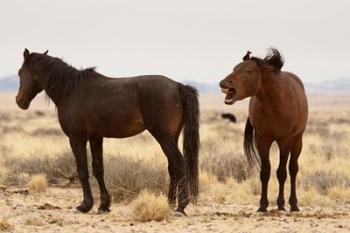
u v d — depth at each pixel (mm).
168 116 14508
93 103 15117
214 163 24062
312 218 14594
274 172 23281
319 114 133625
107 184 18391
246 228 13000
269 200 18734
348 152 29781
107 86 15164
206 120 82812
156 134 14617
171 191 15070
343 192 19406
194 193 14727
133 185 18125
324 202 18219
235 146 34094
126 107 14805
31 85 16141
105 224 13734
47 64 15781
